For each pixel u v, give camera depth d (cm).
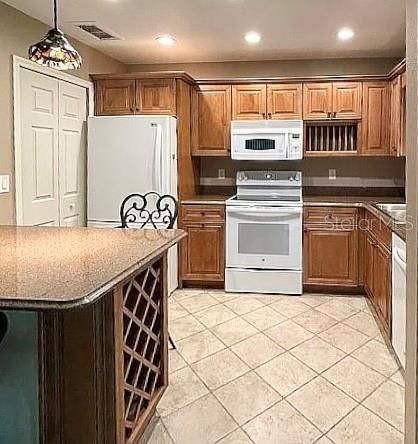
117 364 203
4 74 375
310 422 260
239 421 262
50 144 441
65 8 382
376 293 424
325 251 505
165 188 486
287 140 525
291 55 541
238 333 393
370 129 524
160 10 387
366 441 242
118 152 489
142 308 244
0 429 206
